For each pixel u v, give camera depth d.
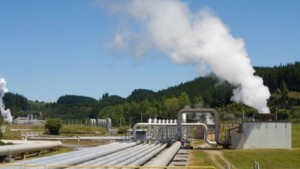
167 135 77.44
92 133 108.12
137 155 40.56
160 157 38.44
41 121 166.00
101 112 188.75
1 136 70.62
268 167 38.94
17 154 48.00
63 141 80.38
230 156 48.66
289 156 47.12
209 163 41.59
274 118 64.06
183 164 40.22
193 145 72.25
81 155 33.69
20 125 142.25
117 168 27.77
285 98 172.38
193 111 70.31
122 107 172.50
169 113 157.12
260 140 58.62
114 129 123.44
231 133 65.19
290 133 58.38
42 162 27.52
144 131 70.19
